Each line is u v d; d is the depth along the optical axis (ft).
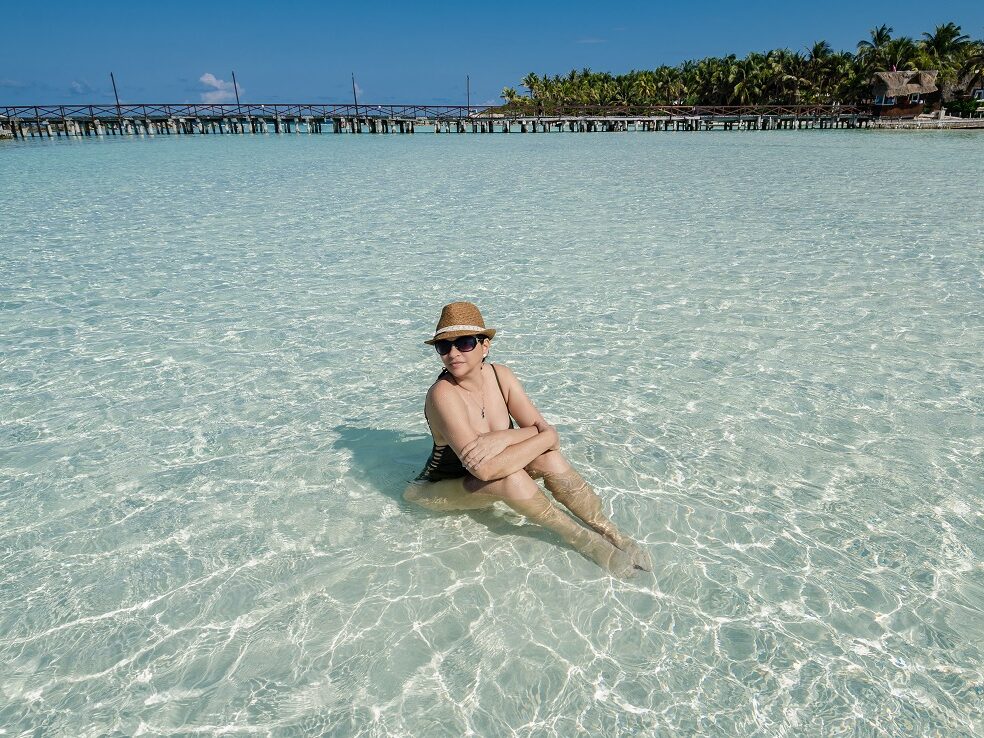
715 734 6.86
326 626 8.36
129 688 7.45
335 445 13.04
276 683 7.53
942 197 46.52
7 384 15.92
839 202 44.80
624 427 13.61
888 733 6.82
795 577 9.14
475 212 42.37
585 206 44.57
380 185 58.13
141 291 24.02
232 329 19.97
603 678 7.55
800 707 7.14
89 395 15.34
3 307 21.97
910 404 14.44
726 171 68.08
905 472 11.76
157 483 11.72
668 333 19.30
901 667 7.63
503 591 8.91
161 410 14.60
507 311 21.66
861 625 8.27
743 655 7.84
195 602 8.80
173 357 17.72
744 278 25.12
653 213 41.16
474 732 6.92
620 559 9.22
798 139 136.46
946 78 186.60
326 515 10.68
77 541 10.12
